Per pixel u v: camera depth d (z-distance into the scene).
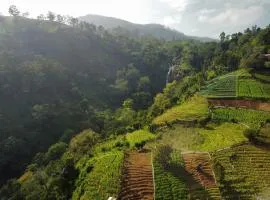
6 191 87.81
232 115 77.31
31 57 199.25
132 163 60.84
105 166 62.84
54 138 135.88
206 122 76.25
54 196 66.00
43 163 105.88
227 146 61.41
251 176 52.34
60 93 173.38
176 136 72.19
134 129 91.25
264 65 109.19
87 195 56.19
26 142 128.12
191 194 50.06
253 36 165.12
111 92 194.62
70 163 75.62
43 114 142.38
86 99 171.88
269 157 56.62
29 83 163.00
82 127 138.50
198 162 57.62
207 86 105.19
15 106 151.00
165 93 137.62
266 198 47.19
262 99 85.38
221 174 53.09
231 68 128.25
